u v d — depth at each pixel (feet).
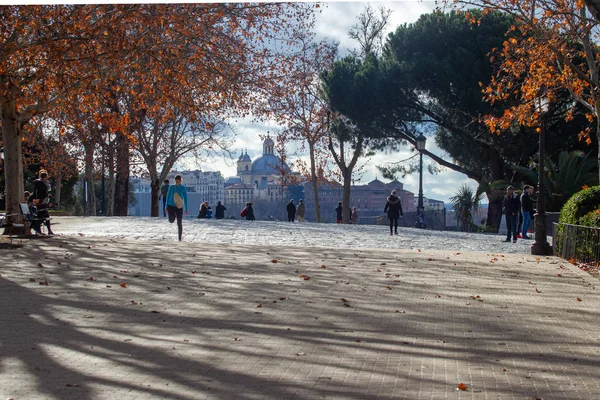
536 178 119.44
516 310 35.06
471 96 124.67
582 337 28.68
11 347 24.88
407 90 136.56
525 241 93.20
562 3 67.15
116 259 55.21
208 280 43.78
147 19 77.00
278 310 33.60
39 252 60.03
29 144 176.24
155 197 178.29
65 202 241.55
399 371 22.59
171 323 29.96
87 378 20.97
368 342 26.86
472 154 141.49
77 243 69.67
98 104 83.20
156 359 23.56
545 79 70.74
